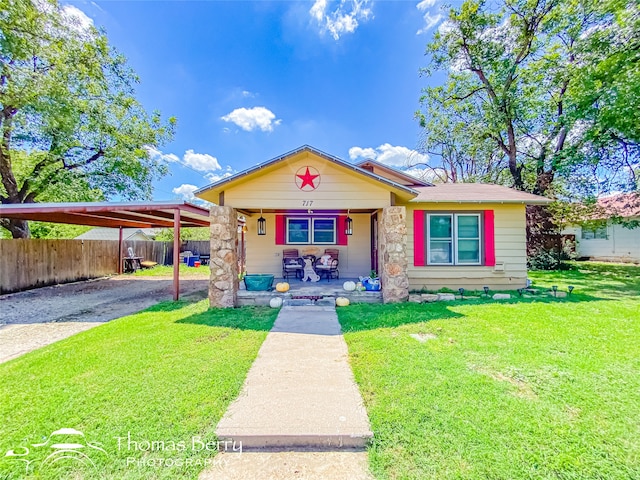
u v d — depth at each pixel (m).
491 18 14.09
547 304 6.17
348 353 3.77
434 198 7.71
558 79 12.82
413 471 1.91
